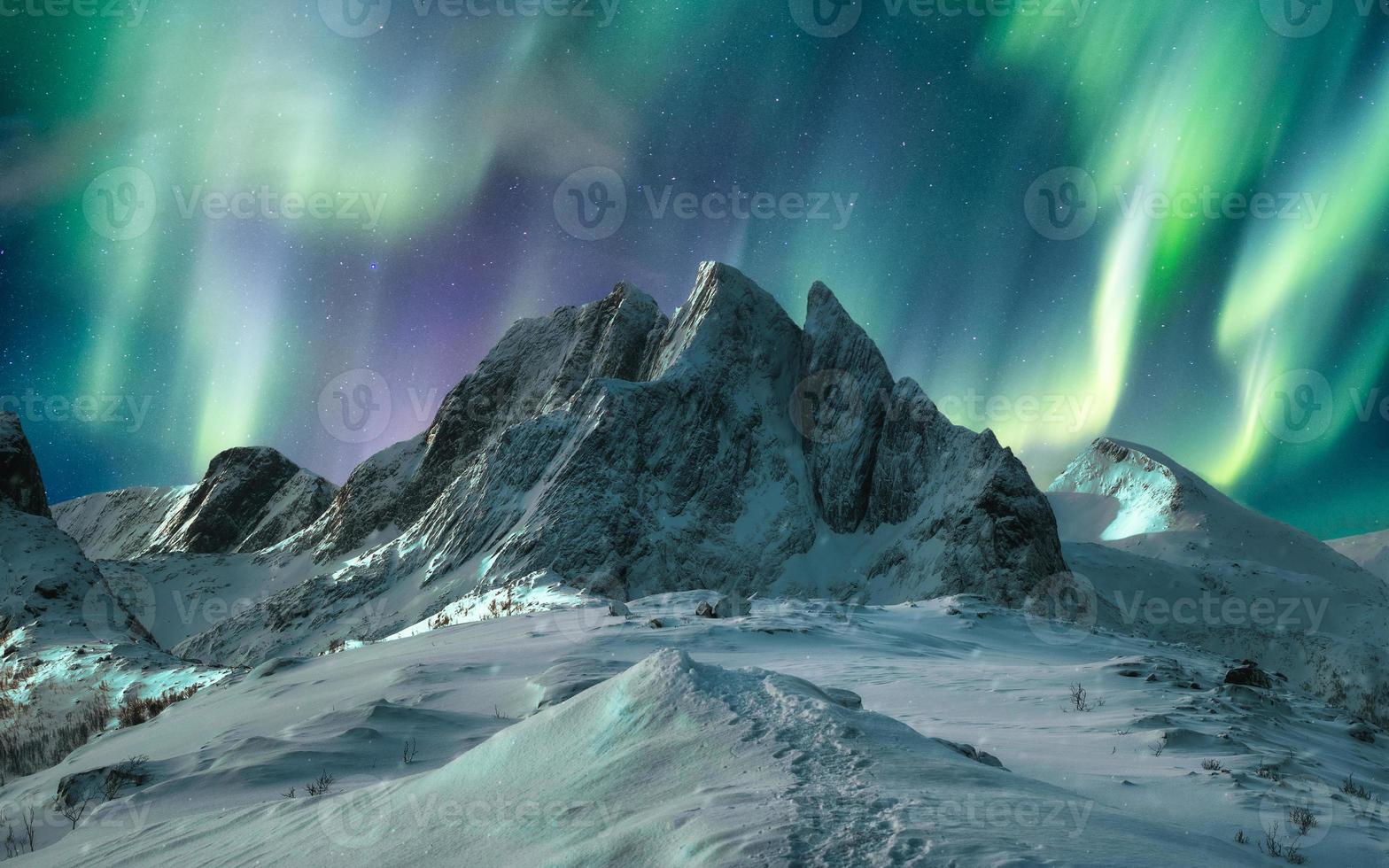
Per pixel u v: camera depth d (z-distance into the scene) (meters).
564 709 8.27
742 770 6.45
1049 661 33.38
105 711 50.41
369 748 14.51
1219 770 11.96
